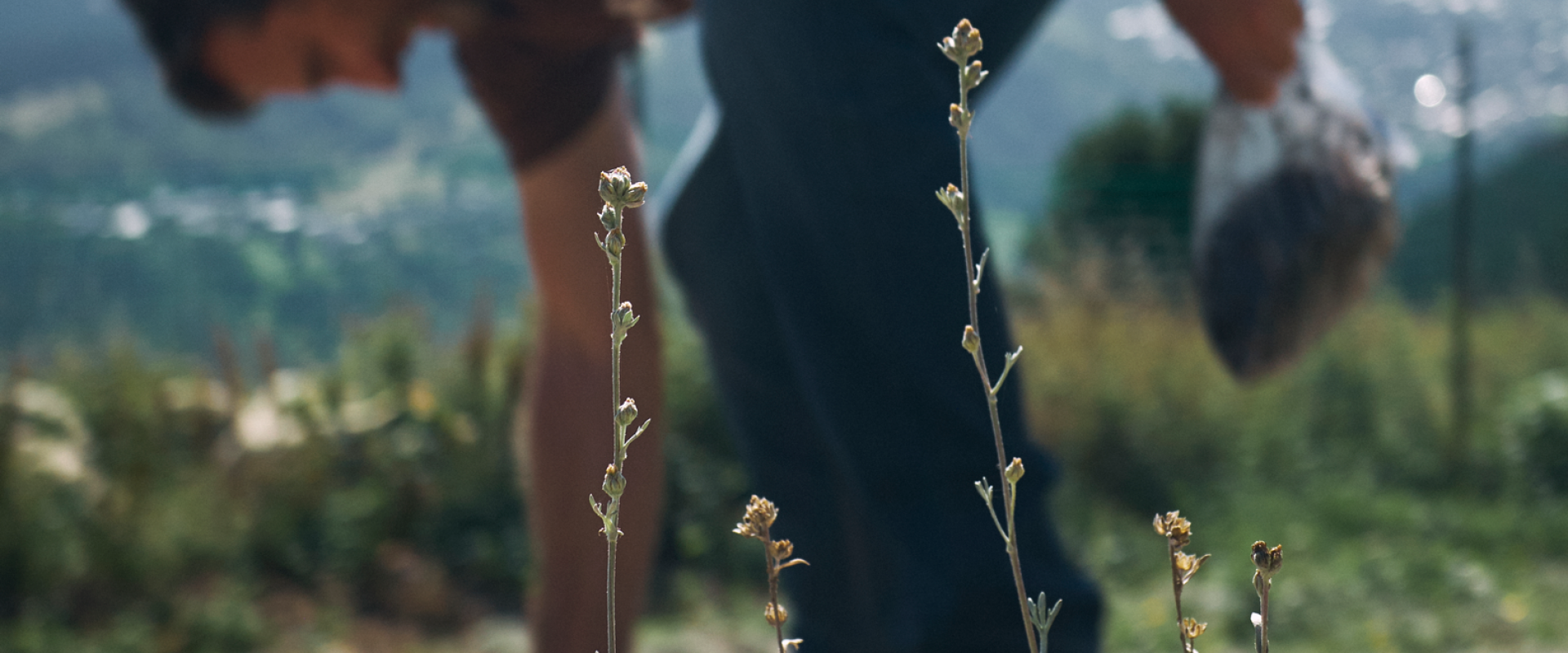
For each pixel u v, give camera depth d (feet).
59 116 396.16
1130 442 23.15
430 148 327.06
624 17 5.32
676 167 5.88
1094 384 24.11
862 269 3.85
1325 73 5.19
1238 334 4.83
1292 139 4.90
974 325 1.86
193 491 17.46
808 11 3.96
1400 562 17.22
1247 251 4.83
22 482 15.75
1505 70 407.03
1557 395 24.30
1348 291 5.00
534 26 5.05
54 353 21.27
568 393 5.39
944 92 4.04
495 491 18.71
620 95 5.68
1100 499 22.07
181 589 15.61
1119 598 15.78
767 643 14.48
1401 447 25.09
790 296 4.10
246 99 5.55
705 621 15.72
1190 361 25.58
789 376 5.02
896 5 3.93
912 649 3.62
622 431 1.55
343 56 5.34
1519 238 46.24
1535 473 23.03
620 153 5.50
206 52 5.31
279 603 15.83
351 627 15.29
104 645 13.69
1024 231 38.14
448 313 28.94
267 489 17.72
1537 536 19.94
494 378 21.33
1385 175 5.01
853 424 3.89
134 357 21.40
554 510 5.36
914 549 3.71
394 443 19.03
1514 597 15.76
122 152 335.06
